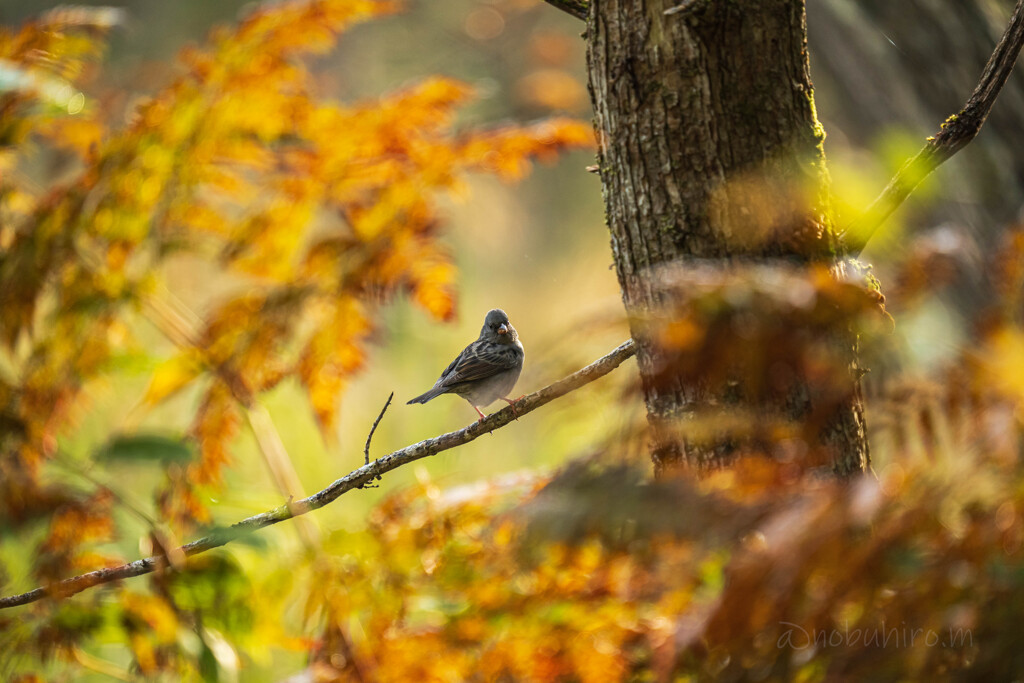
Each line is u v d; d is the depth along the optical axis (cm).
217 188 965
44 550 723
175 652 705
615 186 521
